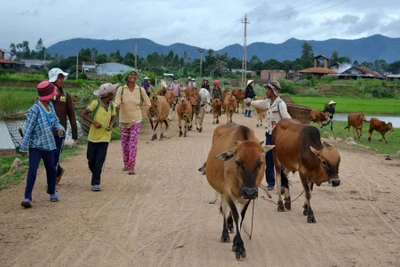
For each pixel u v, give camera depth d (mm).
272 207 9656
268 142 10531
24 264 6418
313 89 73688
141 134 21031
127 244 7246
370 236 7832
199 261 6605
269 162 10828
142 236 7617
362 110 45938
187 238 7555
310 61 137875
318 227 8305
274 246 7289
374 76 109562
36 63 126812
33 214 8711
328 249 7180
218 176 7164
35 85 54062
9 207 9164
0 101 28594
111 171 12758
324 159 8266
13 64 107125
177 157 15117
